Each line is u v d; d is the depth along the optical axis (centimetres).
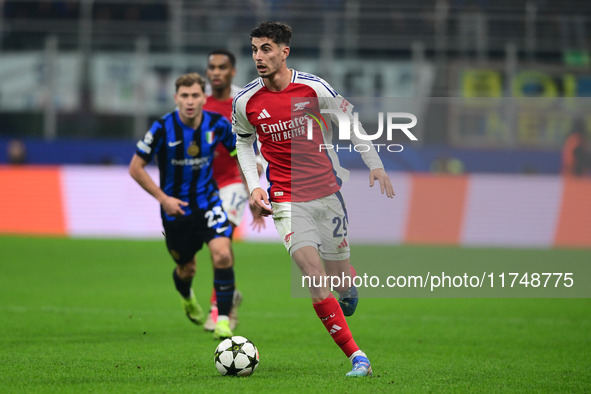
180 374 1819
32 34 7781
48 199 6869
